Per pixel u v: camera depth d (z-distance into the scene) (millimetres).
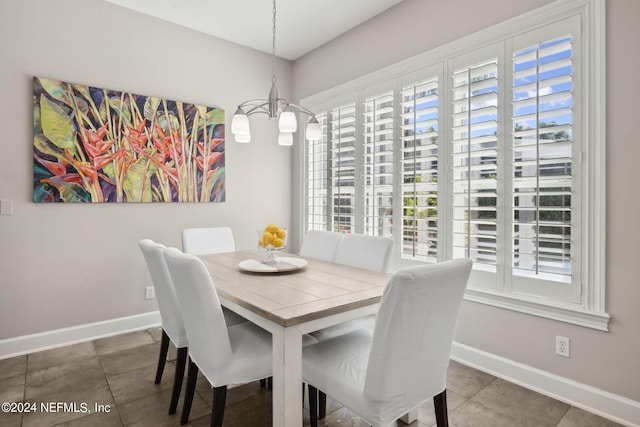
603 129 1841
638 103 1740
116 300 2977
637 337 1760
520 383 2160
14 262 2545
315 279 1961
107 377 2246
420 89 2691
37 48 2588
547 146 2025
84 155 2760
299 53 3854
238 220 3672
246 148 3719
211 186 3438
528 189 2133
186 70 3285
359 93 3232
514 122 2180
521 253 2162
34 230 2613
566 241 1978
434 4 2637
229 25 3246
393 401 1271
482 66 2328
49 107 2613
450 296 1307
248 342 1697
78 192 2742
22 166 2555
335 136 3510
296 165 4051
